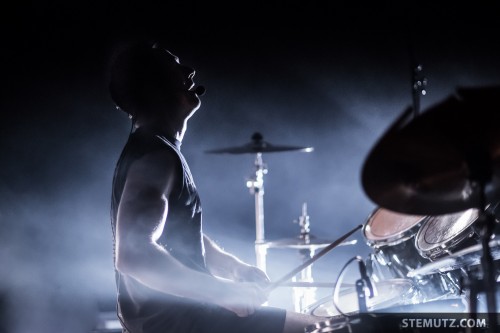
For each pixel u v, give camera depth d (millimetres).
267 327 2846
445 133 2176
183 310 2797
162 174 2762
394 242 3436
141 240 2627
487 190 2352
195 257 2893
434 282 3262
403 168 2262
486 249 2287
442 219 3266
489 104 2111
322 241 5578
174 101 3074
